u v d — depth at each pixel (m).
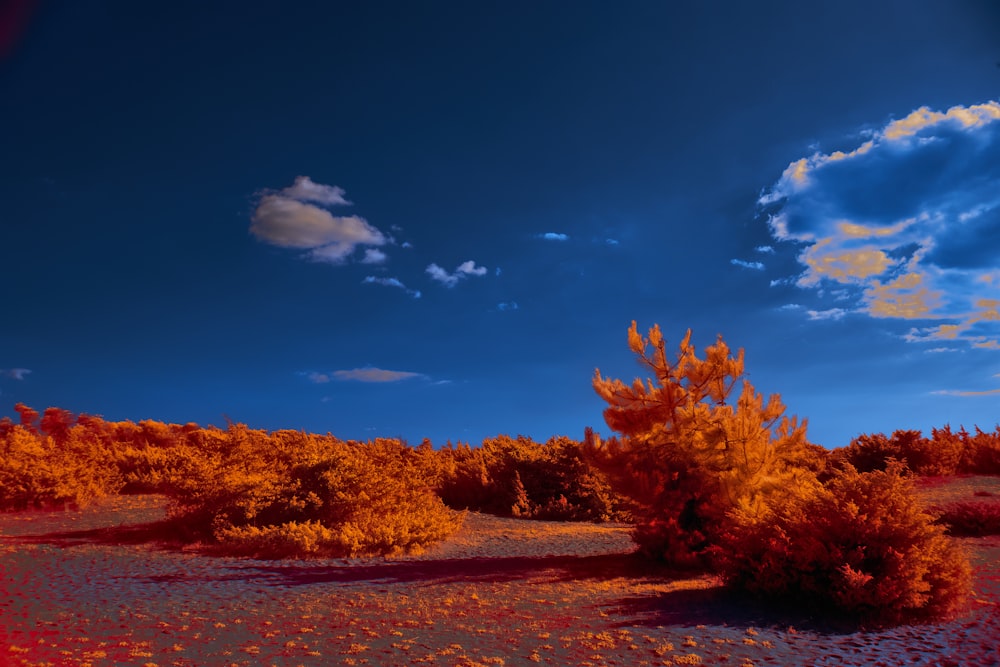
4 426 28.94
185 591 8.79
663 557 11.73
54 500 17.53
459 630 6.76
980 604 7.54
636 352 12.59
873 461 23.50
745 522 8.85
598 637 6.42
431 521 14.84
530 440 28.00
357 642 6.25
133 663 5.52
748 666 5.52
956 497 16.45
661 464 12.04
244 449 18.22
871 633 6.58
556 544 14.76
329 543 12.79
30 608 7.62
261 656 5.75
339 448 17.33
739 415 11.62
